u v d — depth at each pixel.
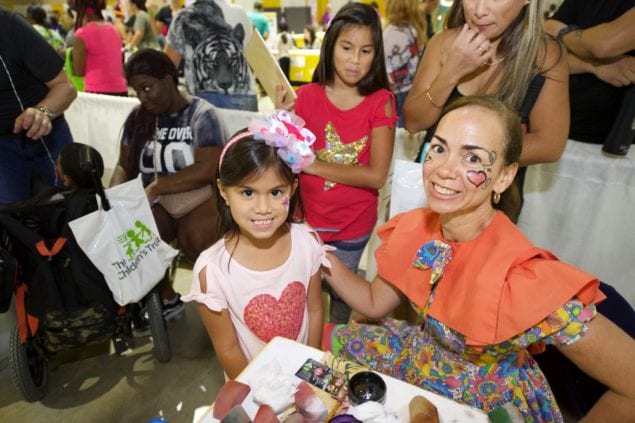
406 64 2.61
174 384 1.81
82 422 1.65
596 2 1.55
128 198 1.56
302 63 6.32
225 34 2.48
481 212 0.90
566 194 1.83
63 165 1.53
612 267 1.85
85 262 1.53
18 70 1.76
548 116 1.21
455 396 0.97
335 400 0.79
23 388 1.64
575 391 1.05
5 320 1.93
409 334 1.15
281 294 1.12
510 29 1.17
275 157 0.96
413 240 1.04
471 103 0.85
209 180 2.09
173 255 1.70
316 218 1.60
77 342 1.61
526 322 0.79
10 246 1.48
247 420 0.72
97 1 3.41
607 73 1.59
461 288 0.88
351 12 1.36
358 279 1.24
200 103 2.08
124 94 3.74
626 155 1.71
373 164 1.48
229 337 1.12
